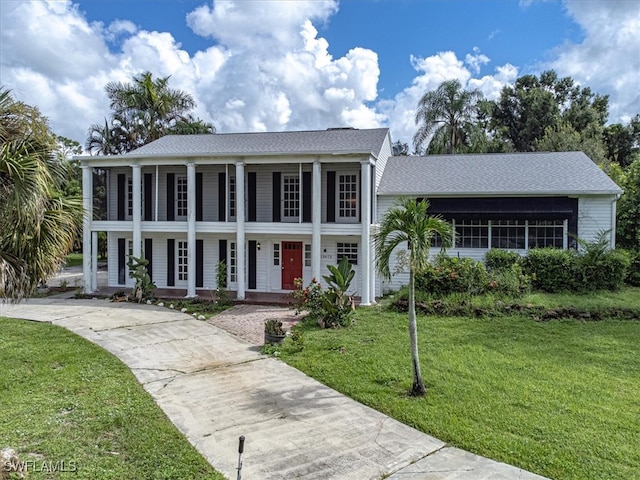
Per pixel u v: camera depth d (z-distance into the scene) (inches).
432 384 302.0
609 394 280.2
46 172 250.7
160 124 1318.9
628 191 781.9
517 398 275.4
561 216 667.4
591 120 1603.1
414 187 729.6
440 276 549.6
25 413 257.3
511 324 462.0
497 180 730.2
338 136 823.1
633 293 587.2
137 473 193.5
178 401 283.0
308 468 203.0
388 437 233.9
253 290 736.3
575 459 204.5
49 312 575.5
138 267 660.1
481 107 1370.6
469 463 205.8
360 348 389.7
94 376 326.3
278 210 731.4
